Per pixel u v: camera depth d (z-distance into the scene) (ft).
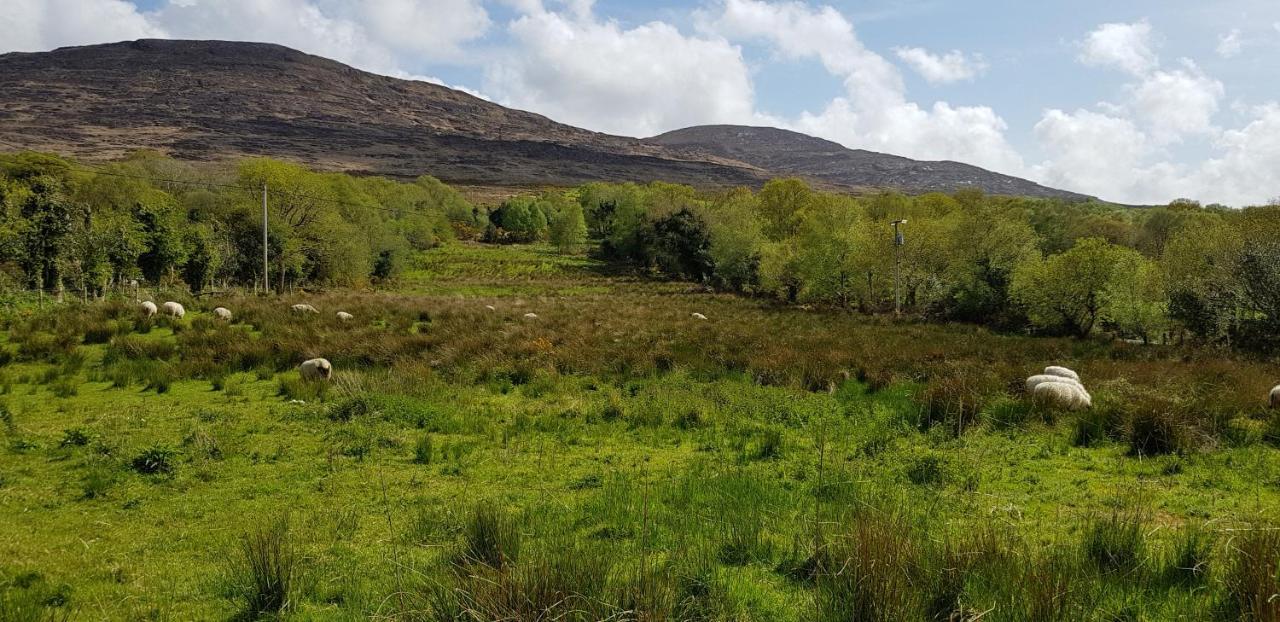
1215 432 32.42
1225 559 16.66
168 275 130.31
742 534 20.06
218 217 164.45
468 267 266.57
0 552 19.27
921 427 36.11
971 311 135.23
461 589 14.75
